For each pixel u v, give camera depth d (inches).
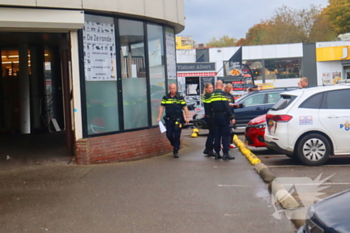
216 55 1583.4
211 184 285.7
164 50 424.5
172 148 430.3
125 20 370.9
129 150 367.6
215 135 381.1
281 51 1584.6
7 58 523.2
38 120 526.9
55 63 554.6
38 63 524.7
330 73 1574.8
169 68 438.0
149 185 284.2
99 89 349.7
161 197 256.4
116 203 245.0
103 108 352.8
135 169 332.8
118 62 362.3
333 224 127.0
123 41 369.1
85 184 286.2
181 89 913.5
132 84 379.9
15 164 339.6
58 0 315.0
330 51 1550.2
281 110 345.7
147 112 397.1
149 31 401.4
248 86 969.5
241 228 201.9
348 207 137.4
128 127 375.9
